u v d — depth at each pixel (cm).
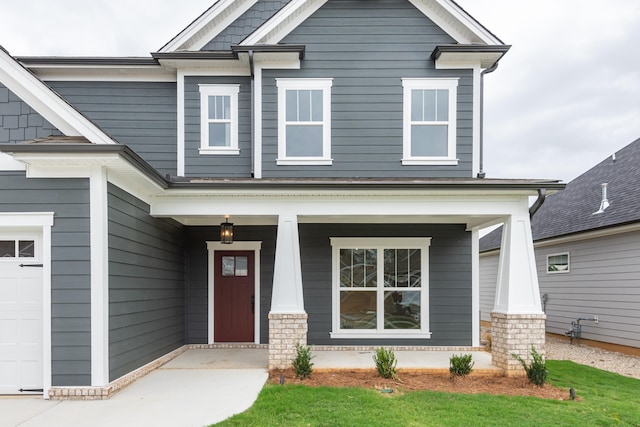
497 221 774
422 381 645
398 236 915
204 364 740
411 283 920
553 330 1297
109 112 897
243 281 927
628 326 977
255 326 913
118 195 586
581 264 1159
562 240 1200
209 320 911
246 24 922
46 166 546
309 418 466
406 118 873
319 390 572
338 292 907
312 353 839
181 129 884
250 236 920
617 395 591
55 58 860
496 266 1697
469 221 881
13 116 579
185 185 660
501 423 462
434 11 884
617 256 1018
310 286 907
